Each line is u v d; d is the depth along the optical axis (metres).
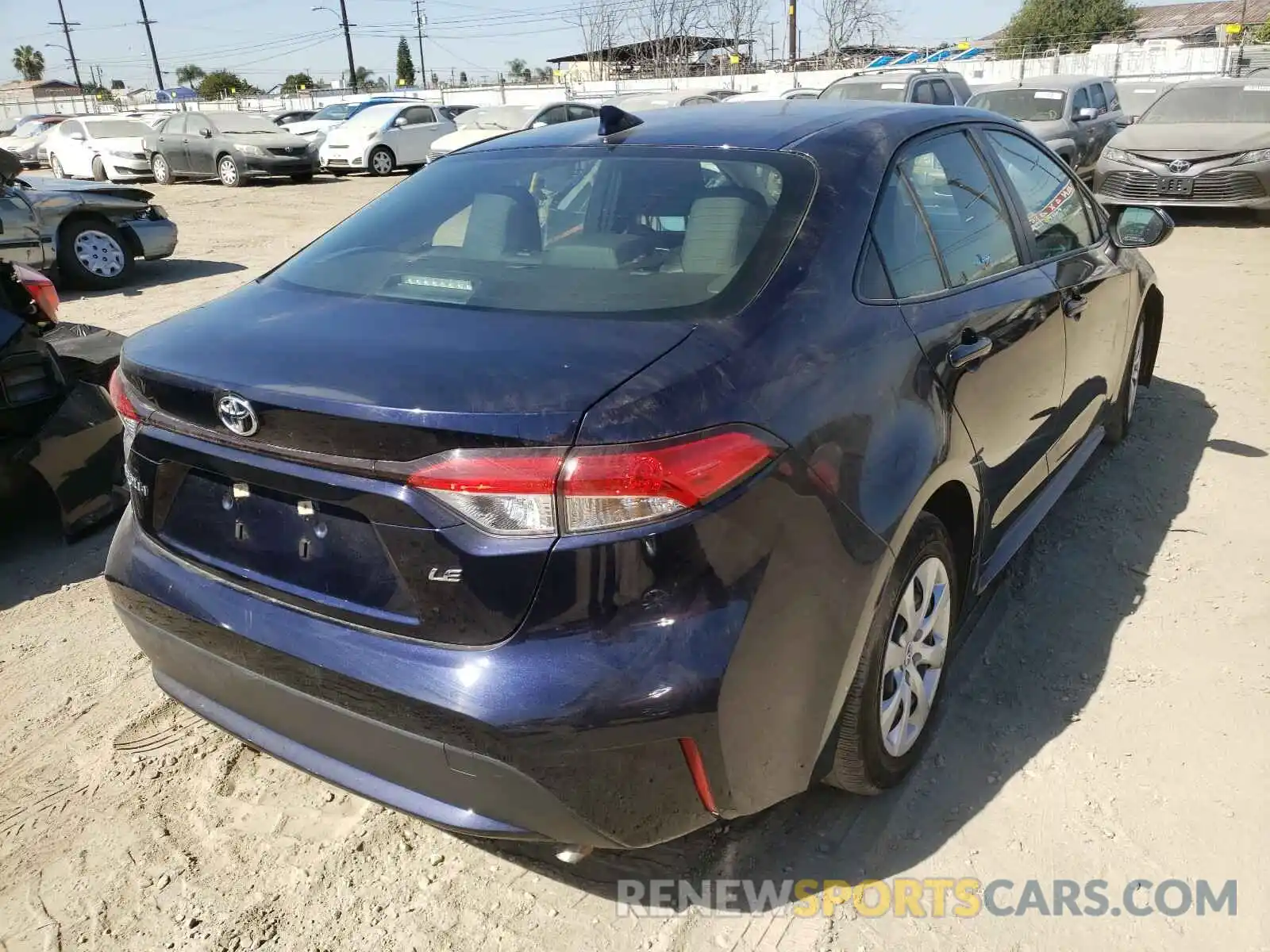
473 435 1.80
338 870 2.45
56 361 4.15
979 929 2.21
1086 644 3.24
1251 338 6.66
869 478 2.20
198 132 20.06
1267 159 10.80
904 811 2.56
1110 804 2.55
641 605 1.84
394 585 1.95
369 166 20.66
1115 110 14.66
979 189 3.15
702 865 2.42
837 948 2.18
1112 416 4.39
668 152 2.71
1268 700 2.93
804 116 2.91
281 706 2.12
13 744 2.96
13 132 33.91
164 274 11.07
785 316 2.17
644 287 2.25
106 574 2.44
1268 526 3.97
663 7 45.09
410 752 1.96
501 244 2.57
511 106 18.69
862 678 2.30
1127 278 4.16
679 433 1.84
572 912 2.30
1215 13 65.31
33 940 2.27
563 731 1.82
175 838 2.57
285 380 1.98
